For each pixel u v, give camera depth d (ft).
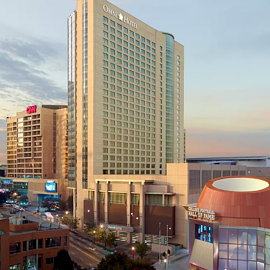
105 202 344.90
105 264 183.73
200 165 320.09
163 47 538.06
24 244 206.90
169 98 547.49
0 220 189.16
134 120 468.75
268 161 638.53
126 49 460.55
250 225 176.35
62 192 592.60
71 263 203.62
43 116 655.35
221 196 188.44
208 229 189.06
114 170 426.51
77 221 386.93
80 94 417.08
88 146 401.70
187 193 295.48
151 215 307.99
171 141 546.26
